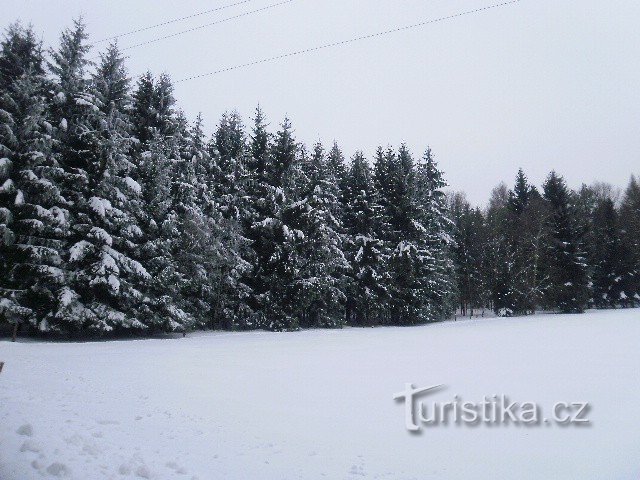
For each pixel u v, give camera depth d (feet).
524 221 173.99
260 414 24.68
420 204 139.13
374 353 52.90
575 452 19.12
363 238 122.72
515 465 17.62
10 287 65.31
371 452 18.99
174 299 83.15
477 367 41.34
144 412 23.59
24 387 27.53
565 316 136.15
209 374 36.81
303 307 101.50
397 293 123.34
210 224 92.99
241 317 100.27
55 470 13.88
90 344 61.52
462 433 21.98
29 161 64.80
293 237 100.37
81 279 68.74
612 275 185.88
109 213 71.20
